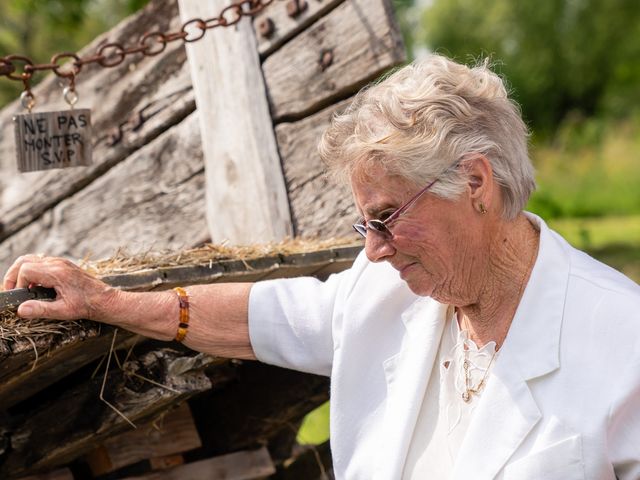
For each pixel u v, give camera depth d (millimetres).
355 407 2303
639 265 8977
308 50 3043
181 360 2361
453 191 1969
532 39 22547
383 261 2295
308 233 3059
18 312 2021
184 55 3371
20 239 3914
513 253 2125
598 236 11258
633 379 1937
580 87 22562
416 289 2105
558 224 12391
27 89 2691
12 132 3887
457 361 2193
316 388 2896
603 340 1997
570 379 1999
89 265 2393
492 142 1992
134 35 3516
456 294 2094
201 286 2391
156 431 2738
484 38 23172
